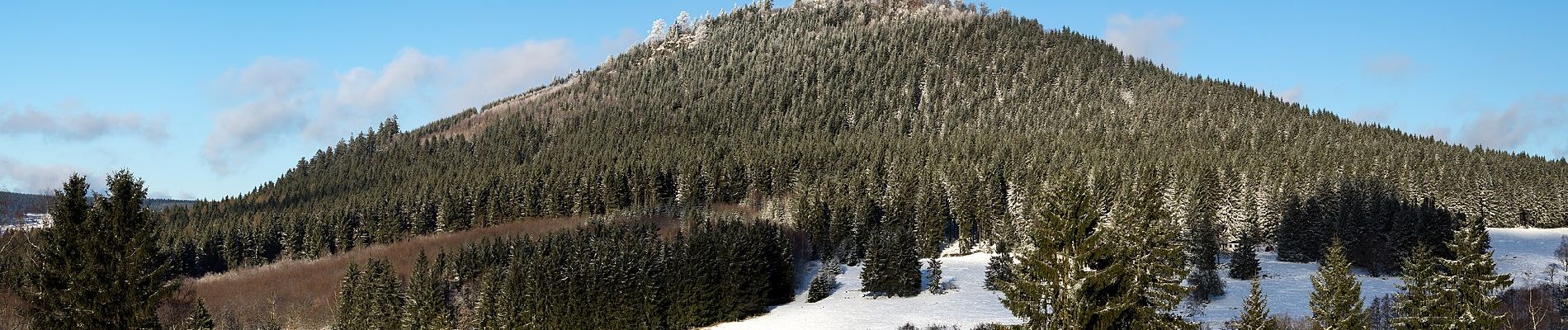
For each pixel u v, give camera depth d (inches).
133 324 1441.9
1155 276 1304.1
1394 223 4101.9
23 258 1489.9
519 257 4057.6
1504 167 6929.1
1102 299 1274.6
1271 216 5027.1
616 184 6540.4
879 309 3518.7
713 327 3376.0
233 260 5787.4
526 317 3100.4
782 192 6609.3
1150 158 6815.9
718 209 6333.7
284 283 4729.3
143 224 1485.0
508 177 7130.9
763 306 3659.0
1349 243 4101.9
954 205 5565.9
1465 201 5920.3
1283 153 7244.1
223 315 3956.7
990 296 3708.2
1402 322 1990.7
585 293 3181.6
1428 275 1952.5
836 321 3253.0
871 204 5452.8
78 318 1391.5
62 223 1416.1
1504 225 5915.4
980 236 5585.6
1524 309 2465.6
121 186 1457.9
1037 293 1274.6
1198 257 3735.2
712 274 3444.9
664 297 3339.1
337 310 3895.2
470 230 6250.0
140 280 1444.4
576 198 6501.0
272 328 3713.1
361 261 5334.6
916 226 5196.9
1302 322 2527.1
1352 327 1902.1
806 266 4808.1
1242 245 4146.2
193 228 6363.2
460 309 3585.1
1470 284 1860.2
